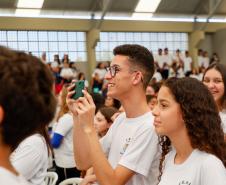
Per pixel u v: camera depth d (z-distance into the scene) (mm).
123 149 1647
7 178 712
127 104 1656
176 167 1328
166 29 14383
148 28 14180
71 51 13391
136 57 1623
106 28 13680
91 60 13477
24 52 763
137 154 1561
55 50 13180
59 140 3863
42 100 739
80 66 13508
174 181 1300
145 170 1562
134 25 14016
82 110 1556
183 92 1302
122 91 1633
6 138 737
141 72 1632
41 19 12789
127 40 14172
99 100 3580
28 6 12375
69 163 3902
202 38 14648
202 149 1276
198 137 1281
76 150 1749
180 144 1331
